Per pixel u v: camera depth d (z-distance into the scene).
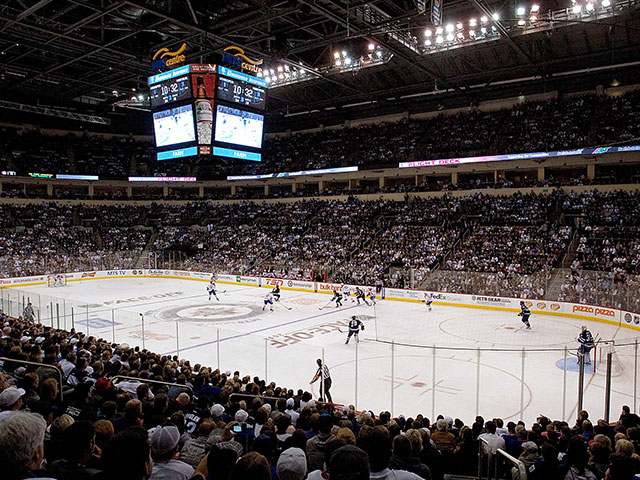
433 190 49.34
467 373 18.27
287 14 28.94
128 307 33.22
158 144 30.56
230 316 30.42
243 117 30.31
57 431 4.77
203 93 28.39
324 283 40.81
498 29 31.00
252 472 2.71
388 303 36.00
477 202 45.16
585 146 40.72
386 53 37.16
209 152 28.88
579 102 45.88
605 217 37.75
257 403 9.15
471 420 13.88
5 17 28.28
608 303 28.25
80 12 32.44
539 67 42.78
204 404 8.77
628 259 32.12
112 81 46.97
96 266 49.81
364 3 26.80
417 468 4.79
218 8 31.83
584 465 5.06
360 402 15.30
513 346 22.56
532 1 30.67
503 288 32.72
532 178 48.47
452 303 34.78
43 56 40.84
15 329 15.77
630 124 41.16
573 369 18.72
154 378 11.34
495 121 49.75
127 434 2.91
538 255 36.16
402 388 16.59
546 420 9.98
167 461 4.06
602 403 15.16
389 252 42.62
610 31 34.47
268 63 38.66
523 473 4.64
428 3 27.02
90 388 8.38
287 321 28.86
